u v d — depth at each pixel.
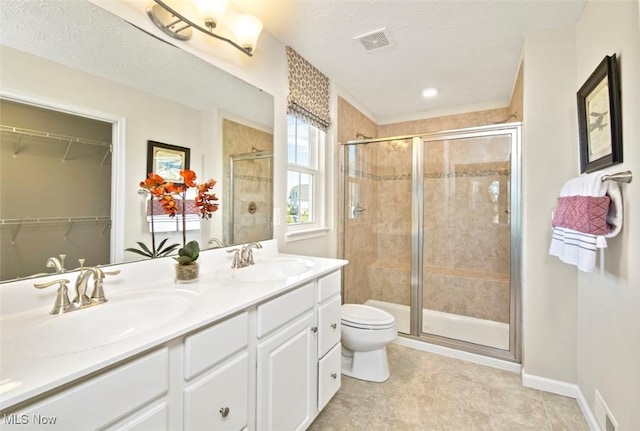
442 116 3.26
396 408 1.69
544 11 1.65
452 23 1.76
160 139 1.33
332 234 2.62
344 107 2.76
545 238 1.83
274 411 1.20
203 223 1.52
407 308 2.95
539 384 1.86
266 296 1.13
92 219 1.10
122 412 0.70
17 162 0.92
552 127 1.80
